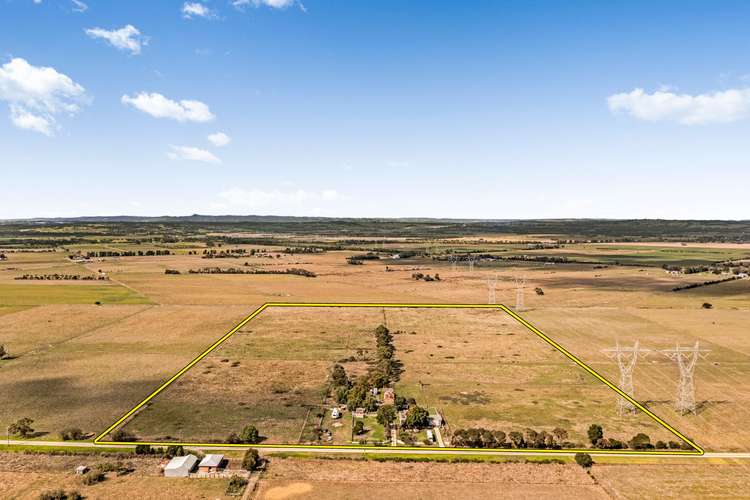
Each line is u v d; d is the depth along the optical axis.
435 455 76.38
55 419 88.38
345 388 98.88
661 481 69.25
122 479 69.19
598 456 76.19
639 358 125.06
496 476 70.38
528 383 107.75
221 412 91.88
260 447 78.44
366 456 75.75
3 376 109.56
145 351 129.25
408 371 115.31
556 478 70.00
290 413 91.88
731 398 99.12
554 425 87.50
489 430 85.25
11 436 81.75
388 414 86.38
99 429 84.50
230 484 67.12
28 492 65.94
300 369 116.19
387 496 65.31
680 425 87.25
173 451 75.38
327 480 68.94
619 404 93.44
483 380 109.56
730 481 69.25
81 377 109.25
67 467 72.31
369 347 134.88
